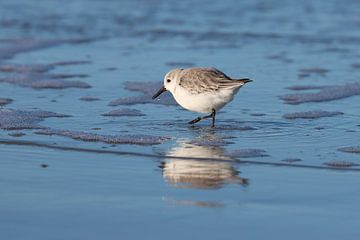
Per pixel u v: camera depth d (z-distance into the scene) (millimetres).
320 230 8273
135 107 15117
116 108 14961
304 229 8305
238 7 28859
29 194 9438
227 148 11938
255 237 8070
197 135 12852
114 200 9234
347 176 10359
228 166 10859
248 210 8891
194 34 24203
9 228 8250
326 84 17375
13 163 10883
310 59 20391
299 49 21891
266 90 16750
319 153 11633
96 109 14797
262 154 11562
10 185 9805
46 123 13516
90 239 7957
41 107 14844
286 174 10445
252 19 26719
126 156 11375
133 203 9125
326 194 9523
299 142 12367
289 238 8047
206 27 25312
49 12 27422
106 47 22125
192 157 11344
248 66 19406
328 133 13000
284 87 17062
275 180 10156
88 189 9680
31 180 10047
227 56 20766
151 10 28266
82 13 27422
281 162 11094
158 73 18500
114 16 27109
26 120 13648
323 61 20141
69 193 9500
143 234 8117
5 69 18797
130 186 9836
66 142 12156
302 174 10445
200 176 10336
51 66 19281
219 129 13336
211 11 28172
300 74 18500
